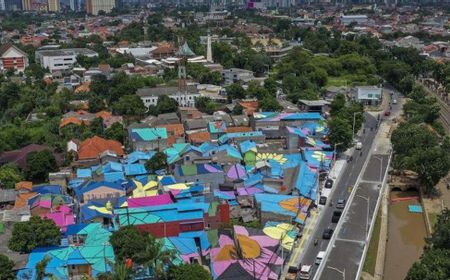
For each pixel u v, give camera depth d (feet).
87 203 500.33
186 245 423.64
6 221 464.65
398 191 620.90
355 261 420.36
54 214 478.59
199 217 455.22
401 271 447.83
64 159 649.20
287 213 471.21
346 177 610.24
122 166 595.06
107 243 410.72
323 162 615.98
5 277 373.81
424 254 409.69
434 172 569.64
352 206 526.57
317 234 468.75
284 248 421.59
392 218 554.87
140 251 384.27
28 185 550.77
